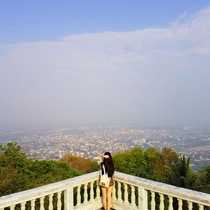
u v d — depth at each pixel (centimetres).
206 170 1552
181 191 511
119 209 647
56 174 2123
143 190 594
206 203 464
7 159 1931
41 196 544
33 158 2264
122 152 3331
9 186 1459
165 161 2977
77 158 3522
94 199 673
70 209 605
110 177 635
